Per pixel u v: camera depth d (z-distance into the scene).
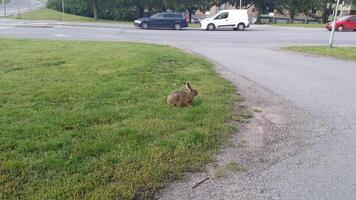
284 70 10.20
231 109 5.78
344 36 24.38
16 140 3.96
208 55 13.09
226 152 4.08
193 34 23.88
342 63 11.93
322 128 5.10
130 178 3.30
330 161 3.96
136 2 49.62
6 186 3.06
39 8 53.38
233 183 3.40
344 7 53.66
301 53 14.53
